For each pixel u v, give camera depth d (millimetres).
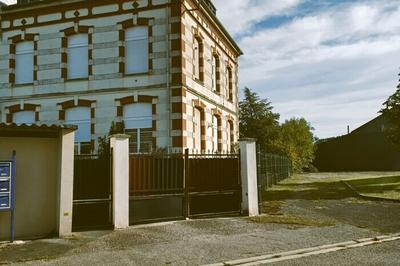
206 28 19891
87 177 9430
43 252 7156
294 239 8086
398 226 9383
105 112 17000
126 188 9516
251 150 11461
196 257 6766
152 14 16812
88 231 9008
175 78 16266
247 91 46938
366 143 46562
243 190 11234
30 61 18484
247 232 8852
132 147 16656
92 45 17422
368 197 14727
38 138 8820
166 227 9406
